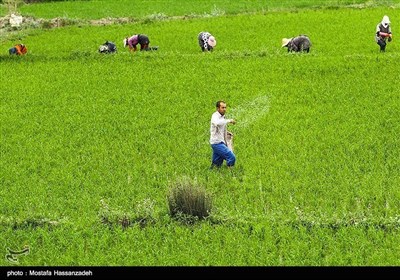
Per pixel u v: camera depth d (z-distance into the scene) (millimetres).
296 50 82312
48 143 57812
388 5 112875
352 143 54438
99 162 53125
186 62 81000
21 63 84625
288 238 39438
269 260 37125
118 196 46625
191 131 59094
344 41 89062
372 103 63938
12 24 110625
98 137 59062
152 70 79125
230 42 91562
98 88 73375
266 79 73188
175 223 42000
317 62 77125
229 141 51312
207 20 108000
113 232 41312
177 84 73250
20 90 73875
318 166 50250
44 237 40594
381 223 40625
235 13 115000
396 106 62719
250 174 49406
